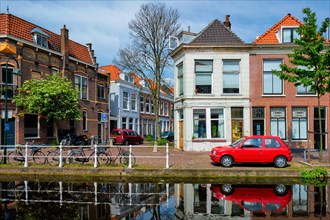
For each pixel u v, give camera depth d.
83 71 30.30
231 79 22.92
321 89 15.49
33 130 24.23
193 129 22.72
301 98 22.66
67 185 12.08
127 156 14.31
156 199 9.76
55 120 23.95
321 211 8.29
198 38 22.97
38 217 7.76
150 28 30.70
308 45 14.98
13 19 23.17
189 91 22.72
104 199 9.76
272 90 22.88
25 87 22.19
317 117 22.77
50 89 22.06
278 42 23.05
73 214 8.06
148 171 13.77
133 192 10.77
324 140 22.75
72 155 15.52
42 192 10.80
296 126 22.75
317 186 11.82
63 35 27.42
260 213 8.12
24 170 14.28
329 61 15.12
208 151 22.34
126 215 7.99
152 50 31.27
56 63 26.72
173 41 26.95
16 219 7.58
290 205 8.91
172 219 7.64
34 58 24.20
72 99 23.47
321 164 15.06
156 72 31.38
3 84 21.81
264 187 11.64
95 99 32.28
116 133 29.72
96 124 32.41
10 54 22.06
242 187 11.66
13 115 22.30
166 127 50.69
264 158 14.61
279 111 22.81
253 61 22.81
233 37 23.06
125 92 38.72
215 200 9.57
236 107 22.75
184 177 13.60
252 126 22.67
